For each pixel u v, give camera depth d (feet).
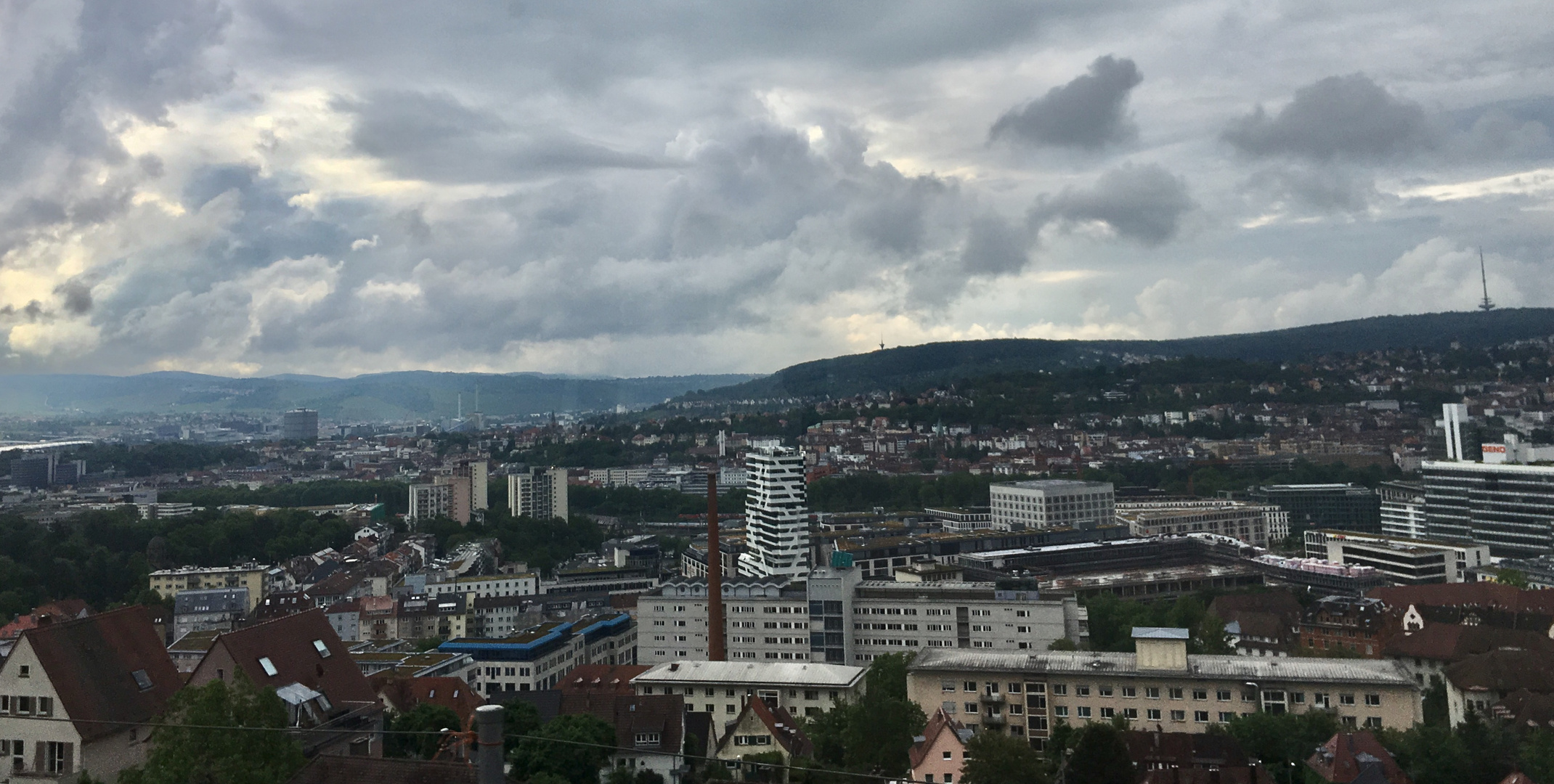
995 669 619.26
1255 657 622.13
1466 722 536.83
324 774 314.35
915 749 541.75
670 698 596.29
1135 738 522.88
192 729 327.67
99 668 385.29
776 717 634.43
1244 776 480.23
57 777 364.79
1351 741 507.30
